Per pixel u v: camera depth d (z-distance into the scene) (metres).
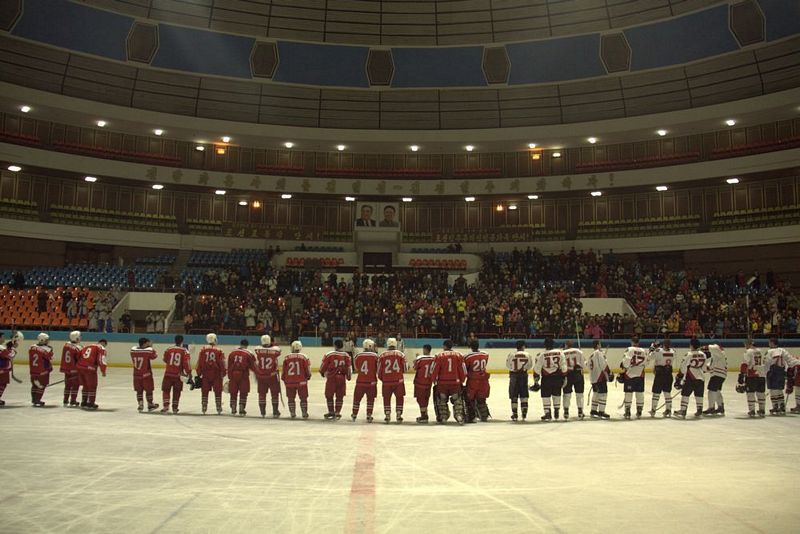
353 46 39.78
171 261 37.78
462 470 8.71
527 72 39.72
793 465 9.19
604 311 32.62
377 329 29.30
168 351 14.23
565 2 37.69
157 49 37.62
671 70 37.41
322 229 43.09
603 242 39.88
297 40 39.28
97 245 38.78
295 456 9.55
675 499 7.28
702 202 39.28
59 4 34.41
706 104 36.94
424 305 30.42
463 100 40.88
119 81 37.53
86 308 29.91
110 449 9.88
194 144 41.22
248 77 39.69
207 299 29.89
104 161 37.47
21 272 32.47
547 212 42.66
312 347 27.20
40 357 14.78
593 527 6.21
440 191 41.38
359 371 13.68
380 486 7.77
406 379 26.17
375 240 40.19
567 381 14.26
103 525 6.12
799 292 35.38
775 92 34.53
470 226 43.19
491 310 30.16
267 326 28.91
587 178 39.69
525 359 13.98
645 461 9.41
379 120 41.16
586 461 9.38
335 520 6.36
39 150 35.59
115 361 27.25
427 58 40.06
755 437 11.71
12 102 34.72
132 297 31.30
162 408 14.82
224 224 41.25
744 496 7.43
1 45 34.00
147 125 38.12
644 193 40.81
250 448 10.15
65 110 35.78
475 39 39.41
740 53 35.41
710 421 14.01
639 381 14.50
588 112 39.62
